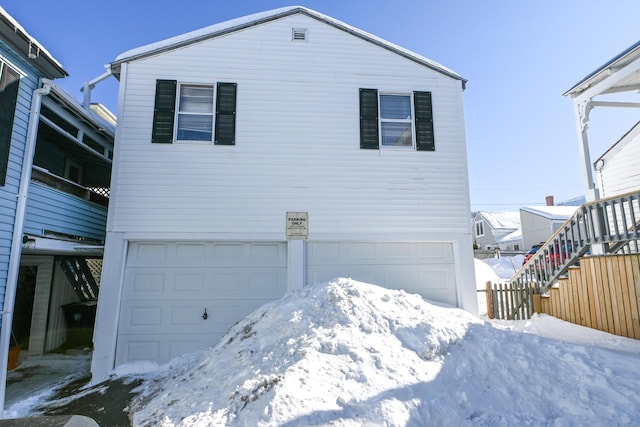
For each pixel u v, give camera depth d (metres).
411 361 3.79
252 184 6.91
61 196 6.34
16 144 5.05
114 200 6.53
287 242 6.86
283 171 7.01
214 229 6.69
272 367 3.91
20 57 5.08
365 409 3.07
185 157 6.82
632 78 7.69
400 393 3.28
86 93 7.36
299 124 7.20
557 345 4.07
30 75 5.32
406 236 7.11
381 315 4.52
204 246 6.73
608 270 6.13
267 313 5.20
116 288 6.28
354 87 7.46
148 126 6.83
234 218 6.77
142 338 6.30
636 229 5.84
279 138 7.10
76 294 9.01
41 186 5.78
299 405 3.11
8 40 4.71
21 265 8.05
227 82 7.16
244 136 7.03
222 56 7.24
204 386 4.26
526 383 3.54
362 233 7.02
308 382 3.38
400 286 7.05
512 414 3.20
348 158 7.21
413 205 7.22
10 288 4.86
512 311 7.62
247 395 3.53
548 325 6.84
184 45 7.14
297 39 7.48
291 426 2.91
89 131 7.21
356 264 7.02
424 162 7.39
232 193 6.84
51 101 6.00
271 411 3.07
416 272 7.14
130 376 5.87
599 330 6.20
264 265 6.79
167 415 3.79
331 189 7.07
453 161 7.47
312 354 3.84
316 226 6.93
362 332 4.21
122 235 6.46
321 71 7.43
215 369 4.54
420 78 7.70
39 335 7.90
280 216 6.88
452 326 4.39
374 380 3.45
